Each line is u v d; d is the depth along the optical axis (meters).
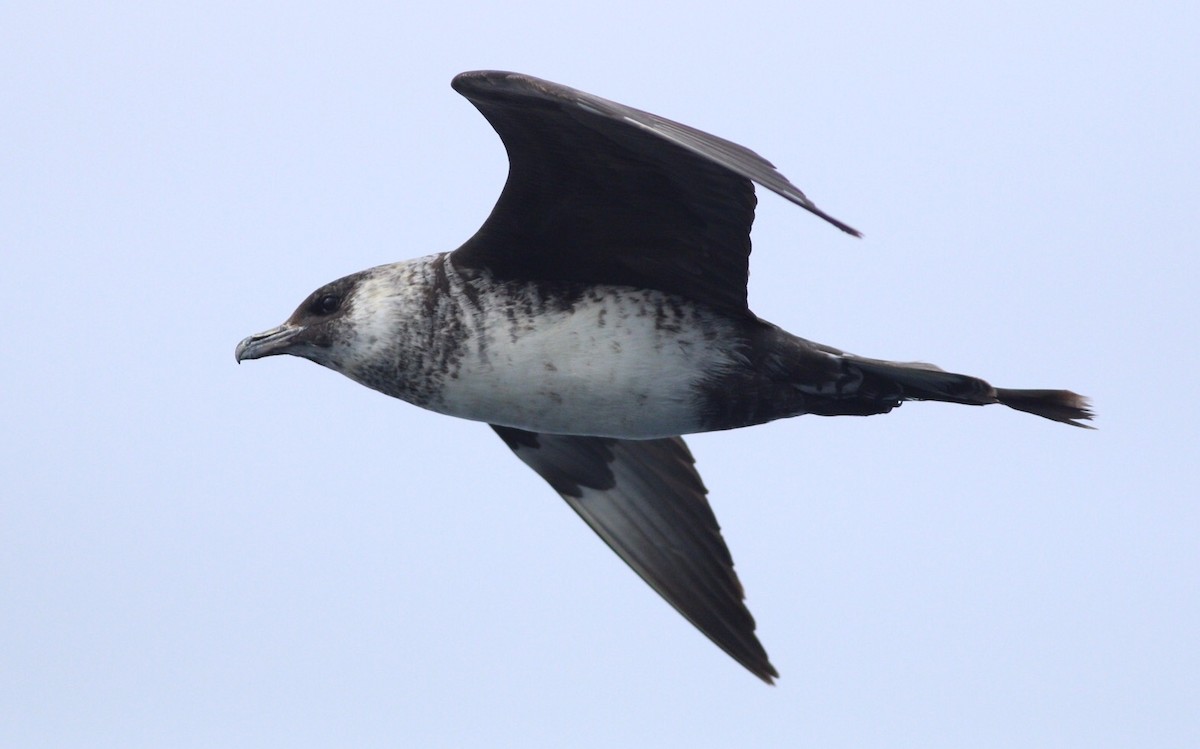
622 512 15.73
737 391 13.61
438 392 14.00
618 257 13.38
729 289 13.38
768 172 11.04
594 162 12.55
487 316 13.67
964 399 13.59
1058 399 13.95
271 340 14.33
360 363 14.13
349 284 14.26
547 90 11.40
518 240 13.41
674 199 12.80
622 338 13.51
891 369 13.44
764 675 15.32
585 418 13.89
